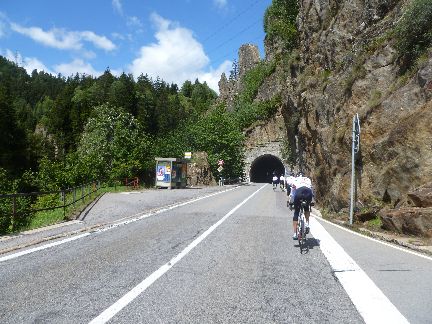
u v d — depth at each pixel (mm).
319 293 5379
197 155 59844
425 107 12383
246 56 138750
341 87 20203
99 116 50406
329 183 19141
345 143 17031
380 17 19781
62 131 114562
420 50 14438
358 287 5672
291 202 9375
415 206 10836
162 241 9273
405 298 5172
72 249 8070
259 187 48594
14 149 56000
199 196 26641
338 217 15758
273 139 73250
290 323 4277
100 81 148625
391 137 13383
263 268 6789
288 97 36281
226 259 7441
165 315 4422
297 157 36344
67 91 133750
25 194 10820
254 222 13383
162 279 5906
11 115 56625
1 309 4512
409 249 8875
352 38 22031
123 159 44281
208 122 59812
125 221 12906
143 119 109562
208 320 4309
